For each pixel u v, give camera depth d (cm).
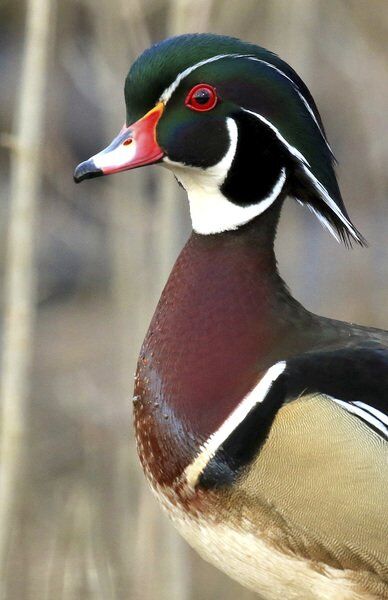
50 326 1421
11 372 906
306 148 654
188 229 1157
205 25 868
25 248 893
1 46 1563
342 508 618
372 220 1378
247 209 664
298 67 1083
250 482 625
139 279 988
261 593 667
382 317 1287
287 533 627
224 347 651
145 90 657
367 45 1261
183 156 656
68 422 1287
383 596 634
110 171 658
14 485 916
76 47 1127
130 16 920
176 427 646
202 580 1074
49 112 1344
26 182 880
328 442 618
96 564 893
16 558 1016
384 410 626
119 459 1030
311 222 1380
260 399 632
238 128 652
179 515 655
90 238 1394
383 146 1330
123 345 1025
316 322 671
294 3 1076
